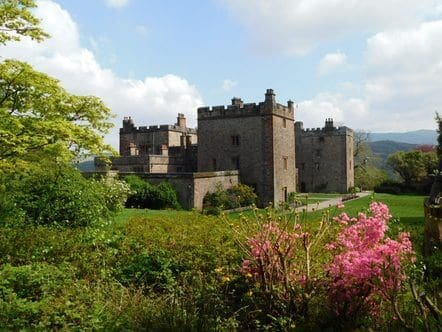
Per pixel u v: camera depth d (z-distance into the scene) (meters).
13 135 9.84
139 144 49.62
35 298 7.19
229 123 39.03
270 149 37.06
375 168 70.81
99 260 9.40
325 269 6.17
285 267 6.13
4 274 7.48
